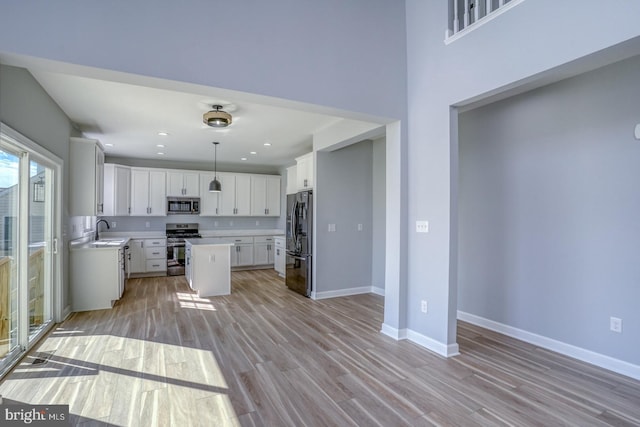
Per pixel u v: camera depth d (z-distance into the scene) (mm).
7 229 2764
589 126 2936
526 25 2449
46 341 3332
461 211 4090
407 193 3521
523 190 3443
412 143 3469
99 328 3734
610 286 2793
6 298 2756
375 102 3316
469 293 4000
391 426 2020
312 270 5273
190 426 2006
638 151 2637
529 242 3387
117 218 7070
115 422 2037
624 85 2717
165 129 4855
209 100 3660
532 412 2164
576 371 2746
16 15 1918
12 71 2580
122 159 7160
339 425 2027
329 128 4773
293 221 5727
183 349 3170
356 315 4328
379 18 3373
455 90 3012
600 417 2111
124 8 2197
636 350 2641
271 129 4914
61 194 3902
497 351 3162
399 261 3492
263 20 2713
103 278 4508
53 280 3854
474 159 3936
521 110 3463
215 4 2514
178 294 5391
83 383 2506
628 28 1907
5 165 2699
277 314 4352
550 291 3211
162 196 7145
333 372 2719
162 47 2311
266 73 2711
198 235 7465
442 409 2199
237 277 6926
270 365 2838
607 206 2816
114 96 3529
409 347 3264
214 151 6480
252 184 8094
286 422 2053
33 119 3025
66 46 2027
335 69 3074
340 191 5418
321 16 3016
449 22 3090
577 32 2146
